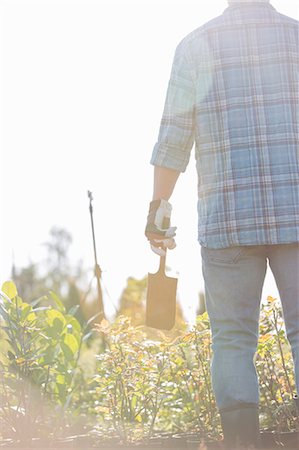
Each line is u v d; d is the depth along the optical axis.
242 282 3.76
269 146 3.73
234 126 3.75
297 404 4.66
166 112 3.88
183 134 3.84
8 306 5.03
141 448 4.52
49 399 5.14
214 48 3.81
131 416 5.02
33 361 4.89
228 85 3.78
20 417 4.89
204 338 4.97
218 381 3.79
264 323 4.87
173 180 3.90
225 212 3.74
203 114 3.81
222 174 3.76
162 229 3.88
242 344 3.79
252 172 3.72
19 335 4.95
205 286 3.87
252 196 3.71
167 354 5.05
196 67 3.83
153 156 3.88
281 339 4.91
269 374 4.89
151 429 4.89
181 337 4.99
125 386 5.03
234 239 3.72
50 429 5.02
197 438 4.68
